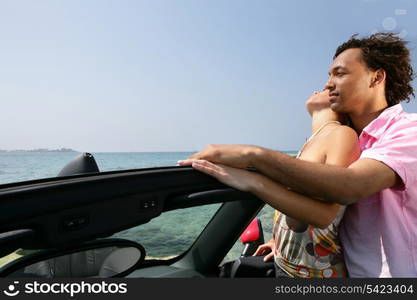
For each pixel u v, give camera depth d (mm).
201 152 1104
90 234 795
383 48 1345
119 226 848
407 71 1393
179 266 2109
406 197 1196
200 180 1032
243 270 1837
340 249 1423
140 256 1101
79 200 771
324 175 994
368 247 1298
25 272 814
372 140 1325
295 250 1462
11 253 710
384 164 1090
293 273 1472
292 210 1032
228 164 1065
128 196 869
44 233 726
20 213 687
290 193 1042
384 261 1248
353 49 1381
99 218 810
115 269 1035
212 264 2105
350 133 1259
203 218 2018
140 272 1944
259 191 1018
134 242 1017
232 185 1029
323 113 1483
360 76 1349
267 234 2057
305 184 1008
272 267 1808
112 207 836
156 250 1868
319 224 1085
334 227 1374
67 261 885
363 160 1121
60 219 745
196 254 2109
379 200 1268
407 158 1105
